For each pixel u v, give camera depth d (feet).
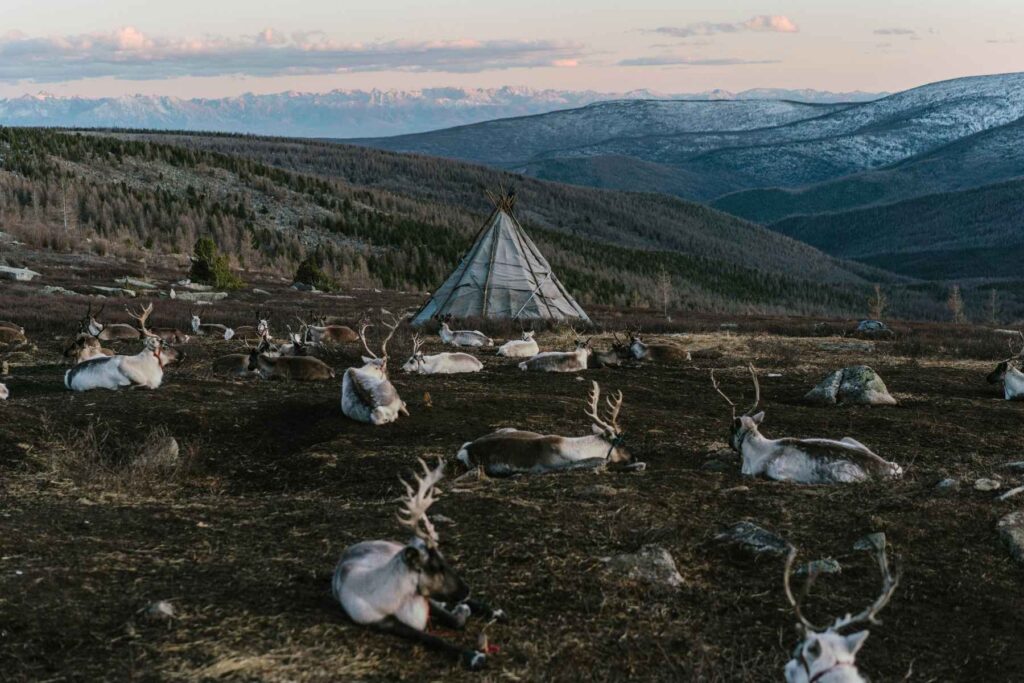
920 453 40.52
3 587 23.08
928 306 545.85
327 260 331.36
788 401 57.16
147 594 23.18
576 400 52.85
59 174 377.91
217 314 123.75
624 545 27.35
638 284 441.27
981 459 39.14
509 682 19.81
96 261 223.71
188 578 24.35
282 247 340.59
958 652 21.99
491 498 31.50
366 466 37.86
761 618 23.40
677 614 23.47
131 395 49.98
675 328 116.88
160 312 123.03
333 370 66.49
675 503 31.27
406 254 369.50
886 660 21.50
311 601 23.00
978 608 24.18
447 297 124.36
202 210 370.53
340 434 43.39
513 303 122.21
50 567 24.58
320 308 150.82
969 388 62.80
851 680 15.98
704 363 75.31
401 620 21.26
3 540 26.40
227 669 19.52
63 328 93.81
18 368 63.98
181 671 19.44
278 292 196.03
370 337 95.45
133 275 195.52
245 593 23.39
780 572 25.84
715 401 56.08
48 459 38.14
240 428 44.78
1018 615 23.82
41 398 48.65
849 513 30.32
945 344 90.63
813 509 30.73
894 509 30.58
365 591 21.56
